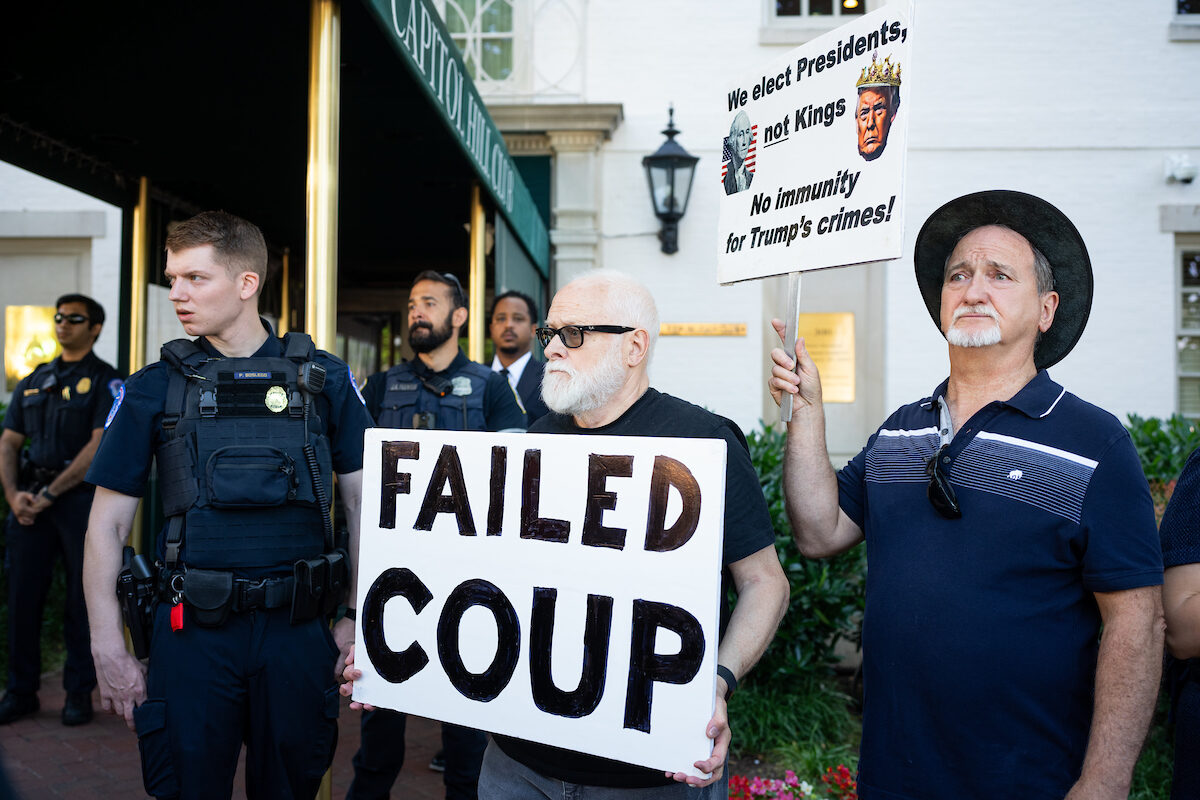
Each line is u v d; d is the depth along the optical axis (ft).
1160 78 23.81
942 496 5.30
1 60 11.64
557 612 5.28
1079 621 5.06
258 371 6.88
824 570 12.48
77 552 12.97
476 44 24.26
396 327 28.40
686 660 4.88
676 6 24.45
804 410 6.18
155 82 12.33
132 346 16.47
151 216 16.99
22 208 24.45
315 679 6.89
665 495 5.05
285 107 13.33
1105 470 5.01
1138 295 23.79
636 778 5.34
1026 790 4.90
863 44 5.63
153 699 6.49
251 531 6.67
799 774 11.05
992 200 5.79
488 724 5.43
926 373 23.98
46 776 11.19
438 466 5.79
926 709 5.18
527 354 14.71
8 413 13.47
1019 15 24.00
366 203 18.21
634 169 24.44
